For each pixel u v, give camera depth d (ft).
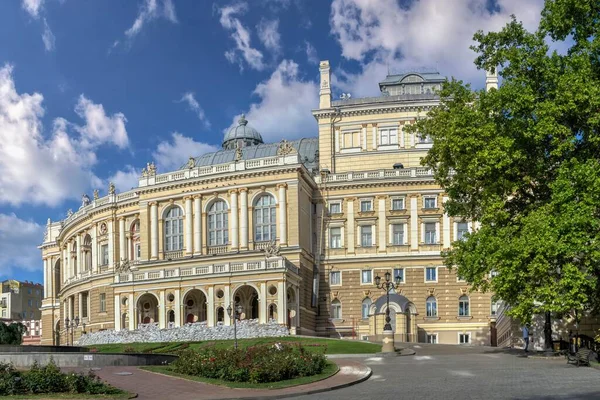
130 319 299.58
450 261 197.67
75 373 115.24
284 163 313.12
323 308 326.24
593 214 155.94
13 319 606.96
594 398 94.27
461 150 178.09
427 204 327.47
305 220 322.14
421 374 137.39
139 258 367.25
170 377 132.05
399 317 294.46
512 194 184.85
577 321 171.63
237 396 110.11
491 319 311.27
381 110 343.87
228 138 418.92
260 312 274.57
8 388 107.45
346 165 345.51
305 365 137.39
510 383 115.44
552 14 173.37
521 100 166.20
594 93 156.87
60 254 463.83
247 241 315.99
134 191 357.61
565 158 167.22
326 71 356.79
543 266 153.17
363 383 127.13
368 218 330.34
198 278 287.07
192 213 329.31
